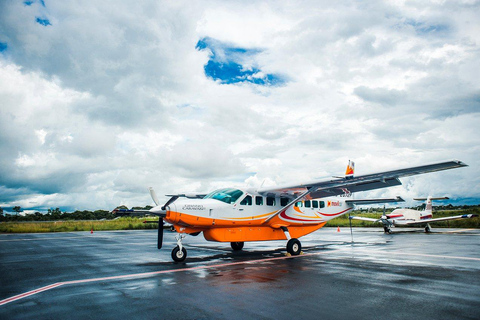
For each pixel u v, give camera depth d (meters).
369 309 4.47
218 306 4.66
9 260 9.93
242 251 12.11
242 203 10.93
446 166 8.76
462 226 30.56
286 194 11.84
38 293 5.59
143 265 8.71
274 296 5.20
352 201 14.66
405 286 5.82
